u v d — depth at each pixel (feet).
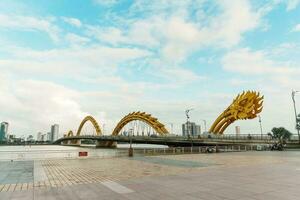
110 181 46.91
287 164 72.69
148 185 41.96
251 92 345.31
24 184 45.14
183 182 44.39
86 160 104.88
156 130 474.49
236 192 35.53
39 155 140.26
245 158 100.58
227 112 377.09
